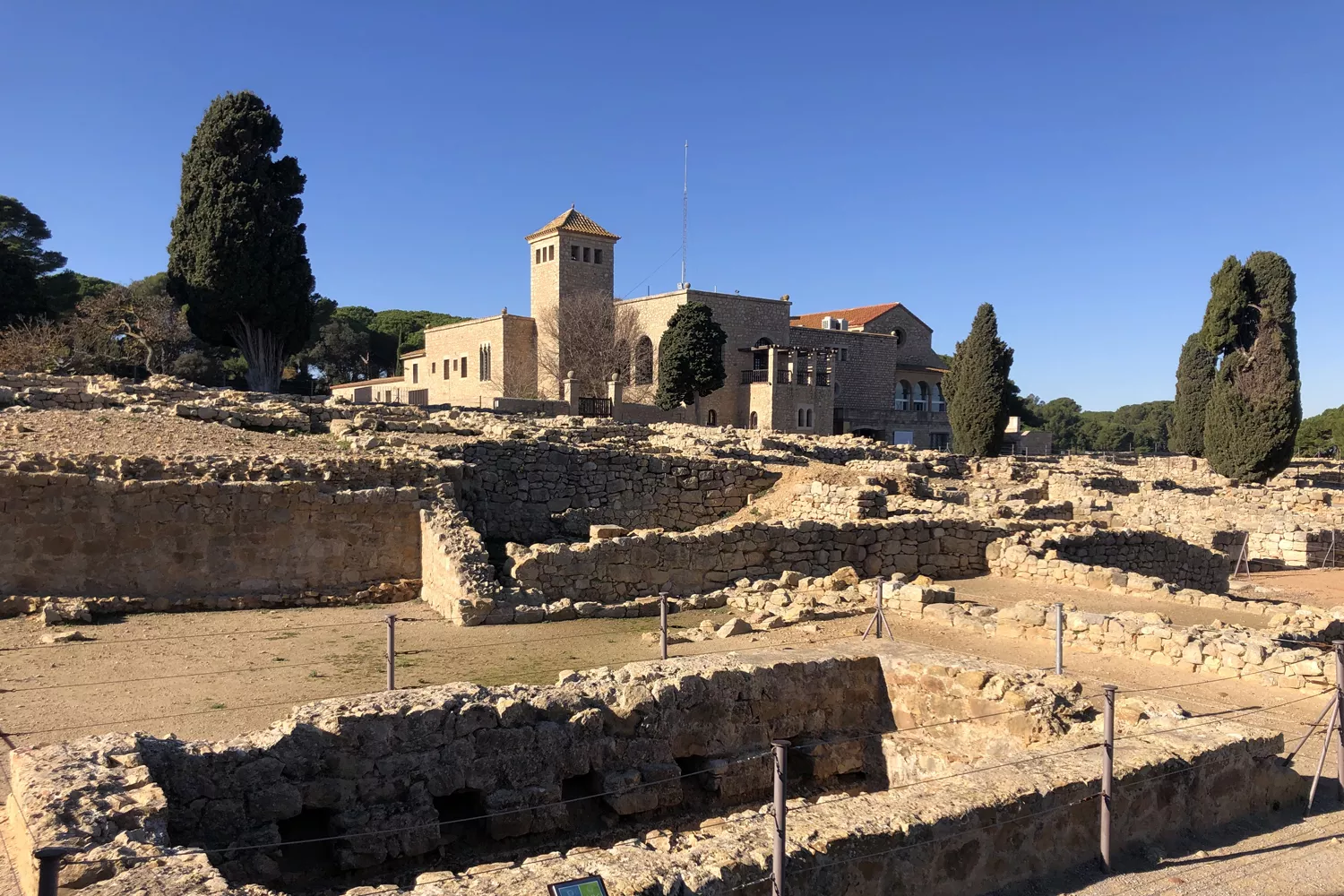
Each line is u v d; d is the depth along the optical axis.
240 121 56.56
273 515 18.88
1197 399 68.38
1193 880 7.54
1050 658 15.41
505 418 38.94
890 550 23.11
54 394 29.30
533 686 10.78
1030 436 92.06
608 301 81.81
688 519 29.41
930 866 7.02
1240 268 51.44
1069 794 7.75
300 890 8.78
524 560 18.42
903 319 98.06
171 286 58.38
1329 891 7.35
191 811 8.45
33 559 16.92
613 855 6.30
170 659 13.90
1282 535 34.50
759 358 80.81
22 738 10.00
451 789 9.69
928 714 12.17
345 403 35.44
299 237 59.81
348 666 13.84
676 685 11.16
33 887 6.11
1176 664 14.96
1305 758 10.58
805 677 12.27
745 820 9.89
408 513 20.22
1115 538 25.39
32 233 78.00
